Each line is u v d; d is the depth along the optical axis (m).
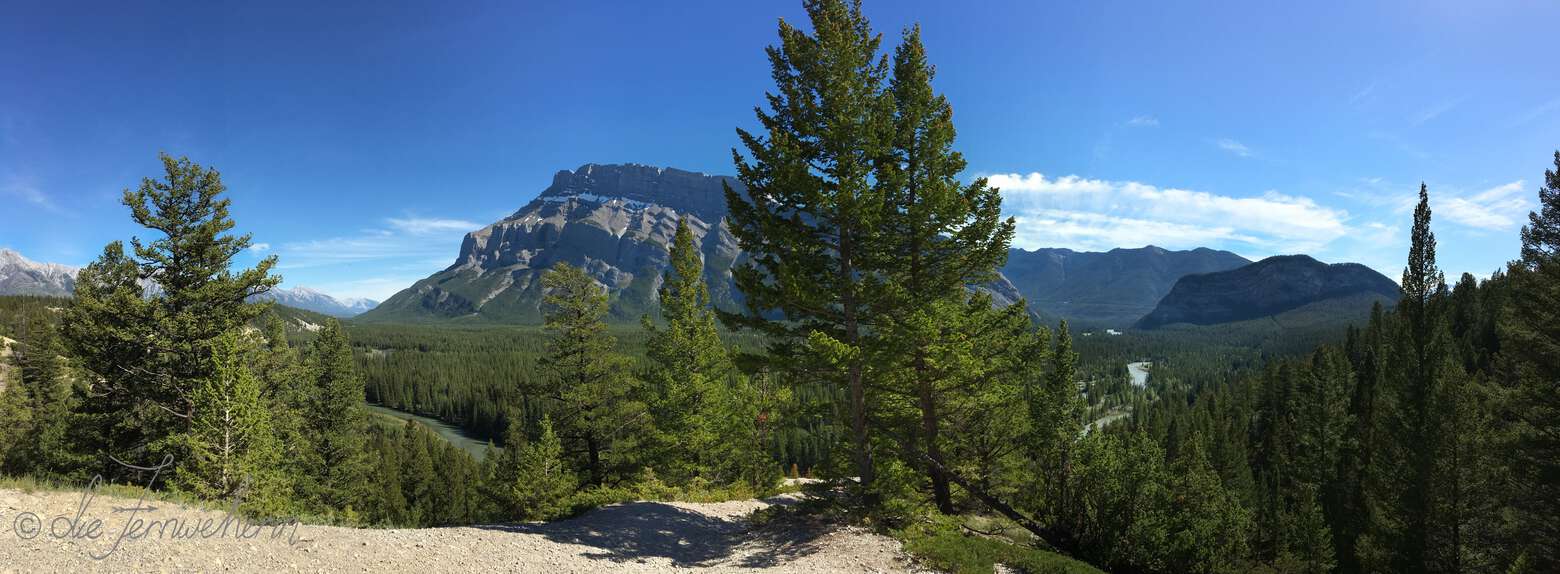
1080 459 17.56
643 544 14.43
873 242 15.72
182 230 23.94
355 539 11.17
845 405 17.80
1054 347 27.02
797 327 16.58
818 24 16.34
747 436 31.36
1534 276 25.61
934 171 16.58
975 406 19.47
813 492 17.95
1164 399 130.12
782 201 15.62
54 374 44.06
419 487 63.41
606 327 30.61
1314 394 53.75
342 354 38.84
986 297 17.88
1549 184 25.94
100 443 23.77
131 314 22.56
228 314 24.53
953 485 20.97
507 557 11.52
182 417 23.14
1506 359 30.19
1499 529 28.91
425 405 138.38
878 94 16.55
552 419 30.69
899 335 15.20
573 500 20.66
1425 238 53.94
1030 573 12.38
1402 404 37.91
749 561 13.05
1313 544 29.59
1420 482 30.67
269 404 28.20
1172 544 15.20
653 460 31.16
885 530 14.78
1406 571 30.00
